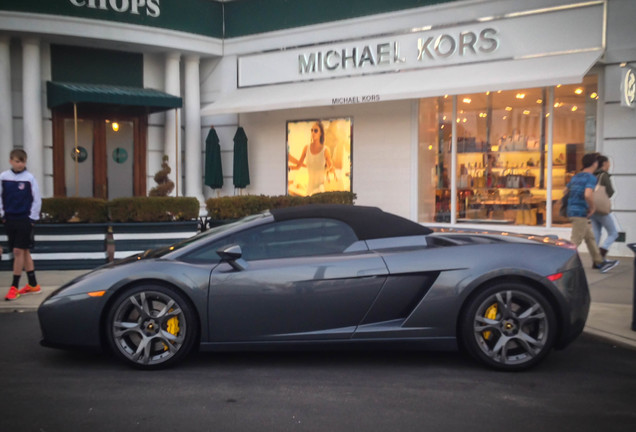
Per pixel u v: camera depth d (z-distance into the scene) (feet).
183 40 45.32
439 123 40.04
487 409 12.30
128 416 12.05
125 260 16.40
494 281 14.70
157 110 46.44
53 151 43.70
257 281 14.78
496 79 34.24
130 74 46.21
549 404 12.57
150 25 43.73
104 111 45.78
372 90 38.55
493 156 38.17
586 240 28.12
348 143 43.14
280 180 46.39
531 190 36.83
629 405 12.53
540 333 14.49
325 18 42.98
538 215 36.65
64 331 14.99
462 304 14.64
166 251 16.19
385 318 14.92
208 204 31.22
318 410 12.30
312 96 40.78
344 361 15.75
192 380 14.26
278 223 15.69
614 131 33.24
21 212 23.61
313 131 44.68
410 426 11.45
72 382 14.19
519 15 35.53
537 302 14.42
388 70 40.22
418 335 14.73
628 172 32.94
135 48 45.03
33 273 24.53
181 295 14.88
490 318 14.67
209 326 14.82
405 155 40.98
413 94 36.45
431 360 15.78
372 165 42.32
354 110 42.86
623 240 33.19
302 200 32.27
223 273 14.89
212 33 47.01
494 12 36.47
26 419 11.93
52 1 40.42
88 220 30.22
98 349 15.10
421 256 14.98
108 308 15.12
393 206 41.63
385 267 14.80
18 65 42.11
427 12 38.86
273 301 14.75
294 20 44.29
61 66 43.80
